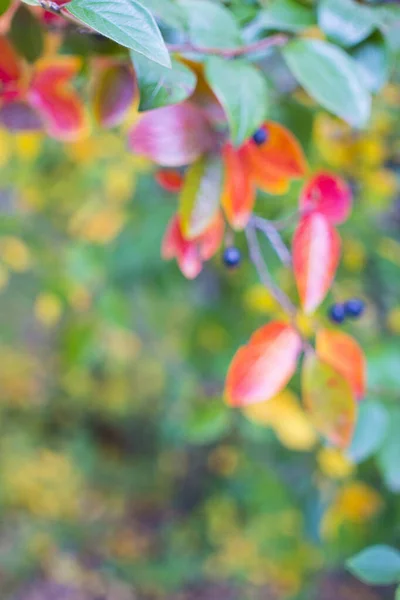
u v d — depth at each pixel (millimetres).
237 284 1397
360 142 1037
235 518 2354
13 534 2824
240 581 2168
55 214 1728
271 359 648
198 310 1472
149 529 2955
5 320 2555
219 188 654
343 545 1207
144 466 3219
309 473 1436
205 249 686
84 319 1457
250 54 667
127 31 561
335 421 656
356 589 1854
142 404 3029
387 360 828
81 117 714
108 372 2834
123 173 1507
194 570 2592
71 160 1624
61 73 705
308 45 649
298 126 880
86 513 3023
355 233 1244
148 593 2572
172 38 634
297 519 1515
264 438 1478
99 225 1547
